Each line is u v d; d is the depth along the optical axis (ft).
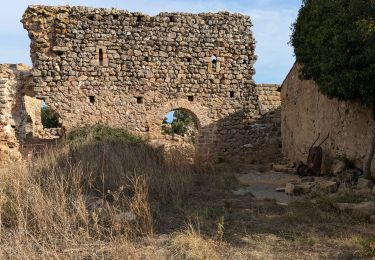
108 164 36.68
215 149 73.61
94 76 69.36
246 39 75.92
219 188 41.70
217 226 26.22
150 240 22.58
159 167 41.50
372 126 43.24
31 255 19.06
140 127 70.59
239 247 22.26
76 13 69.15
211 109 73.87
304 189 39.42
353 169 46.09
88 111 68.85
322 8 44.47
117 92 70.08
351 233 25.00
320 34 43.24
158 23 72.13
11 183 29.25
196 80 73.41
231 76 75.05
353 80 39.34
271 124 76.54
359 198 33.83
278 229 25.93
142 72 71.15
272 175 55.98
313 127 58.85
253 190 42.50
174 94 72.38
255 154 75.20
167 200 33.01
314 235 24.40
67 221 23.11
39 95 67.31
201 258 19.88
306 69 49.70
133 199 27.84
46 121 115.34
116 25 70.54
